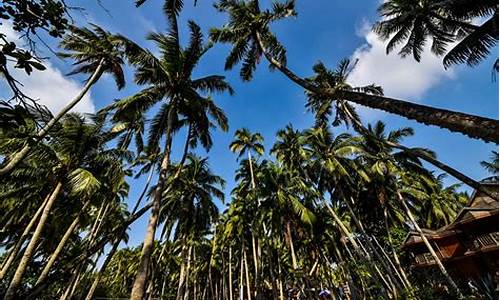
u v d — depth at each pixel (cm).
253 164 3048
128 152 1794
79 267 1780
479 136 545
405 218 2959
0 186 1402
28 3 313
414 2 1698
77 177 1173
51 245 1781
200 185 2609
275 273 3572
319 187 2628
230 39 1389
